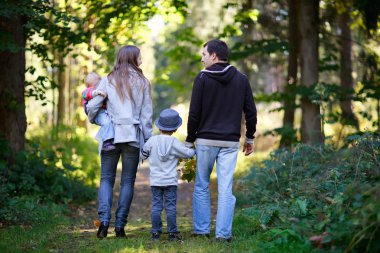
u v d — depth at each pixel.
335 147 9.87
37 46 10.93
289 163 9.05
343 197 5.71
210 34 21.78
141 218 9.17
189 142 6.36
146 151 6.34
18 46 9.15
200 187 6.44
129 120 6.53
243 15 13.82
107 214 6.57
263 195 8.66
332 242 5.12
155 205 6.39
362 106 16.41
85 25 12.26
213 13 25.61
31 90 10.75
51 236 6.75
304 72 13.01
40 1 9.02
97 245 6.02
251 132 6.47
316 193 6.81
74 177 11.39
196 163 6.38
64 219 8.35
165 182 6.29
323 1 14.24
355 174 6.59
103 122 6.65
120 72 6.66
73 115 20.30
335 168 7.09
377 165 6.67
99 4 11.40
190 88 21.75
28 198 9.08
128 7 11.30
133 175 6.76
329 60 14.51
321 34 14.67
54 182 10.34
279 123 25.95
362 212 4.83
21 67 10.36
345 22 15.51
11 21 9.94
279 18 16.17
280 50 13.42
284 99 13.68
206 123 6.22
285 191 8.05
